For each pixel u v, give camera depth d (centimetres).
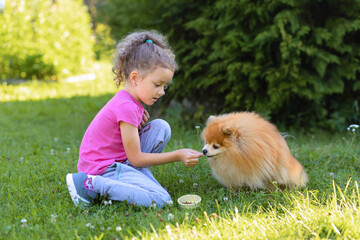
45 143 536
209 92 633
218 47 557
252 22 535
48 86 1076
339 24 515
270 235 228
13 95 943
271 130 312
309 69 546
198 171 378
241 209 276
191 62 621
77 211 275
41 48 1159
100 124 292
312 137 531
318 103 548
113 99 296
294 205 267
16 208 276
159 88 284
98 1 1609
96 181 279
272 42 538
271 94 532
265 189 315
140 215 265
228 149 298
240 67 546
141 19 612
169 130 324
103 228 241
